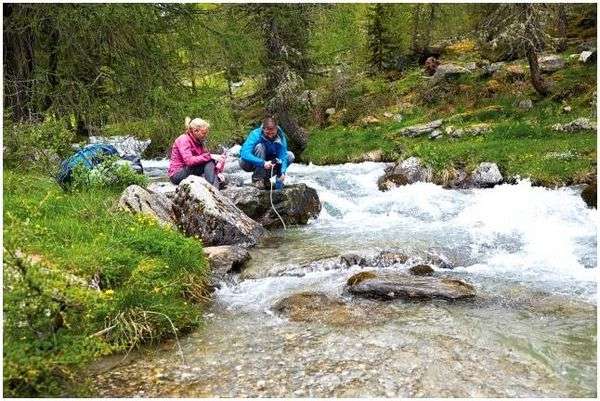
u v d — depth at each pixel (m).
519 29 17.91
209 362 4.00
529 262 6.44
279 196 8.77
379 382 3.62
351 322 4.68
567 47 23.27
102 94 10.87
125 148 16.39
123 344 4.12
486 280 5.81
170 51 11.75
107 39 10.62
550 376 3.69
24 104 9.91
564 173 11.46
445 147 15.13
